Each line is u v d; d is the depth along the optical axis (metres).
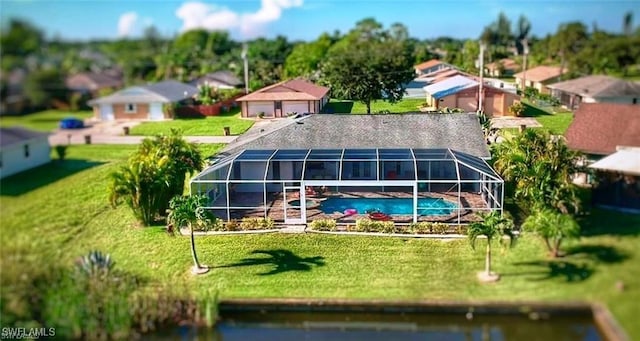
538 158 26.97
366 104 38.59
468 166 28.08
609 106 27.66
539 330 19.02
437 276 22.16
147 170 27.53
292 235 26.61
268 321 20.44
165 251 25.34
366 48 40.22
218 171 31.52
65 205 24.08
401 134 33.06
